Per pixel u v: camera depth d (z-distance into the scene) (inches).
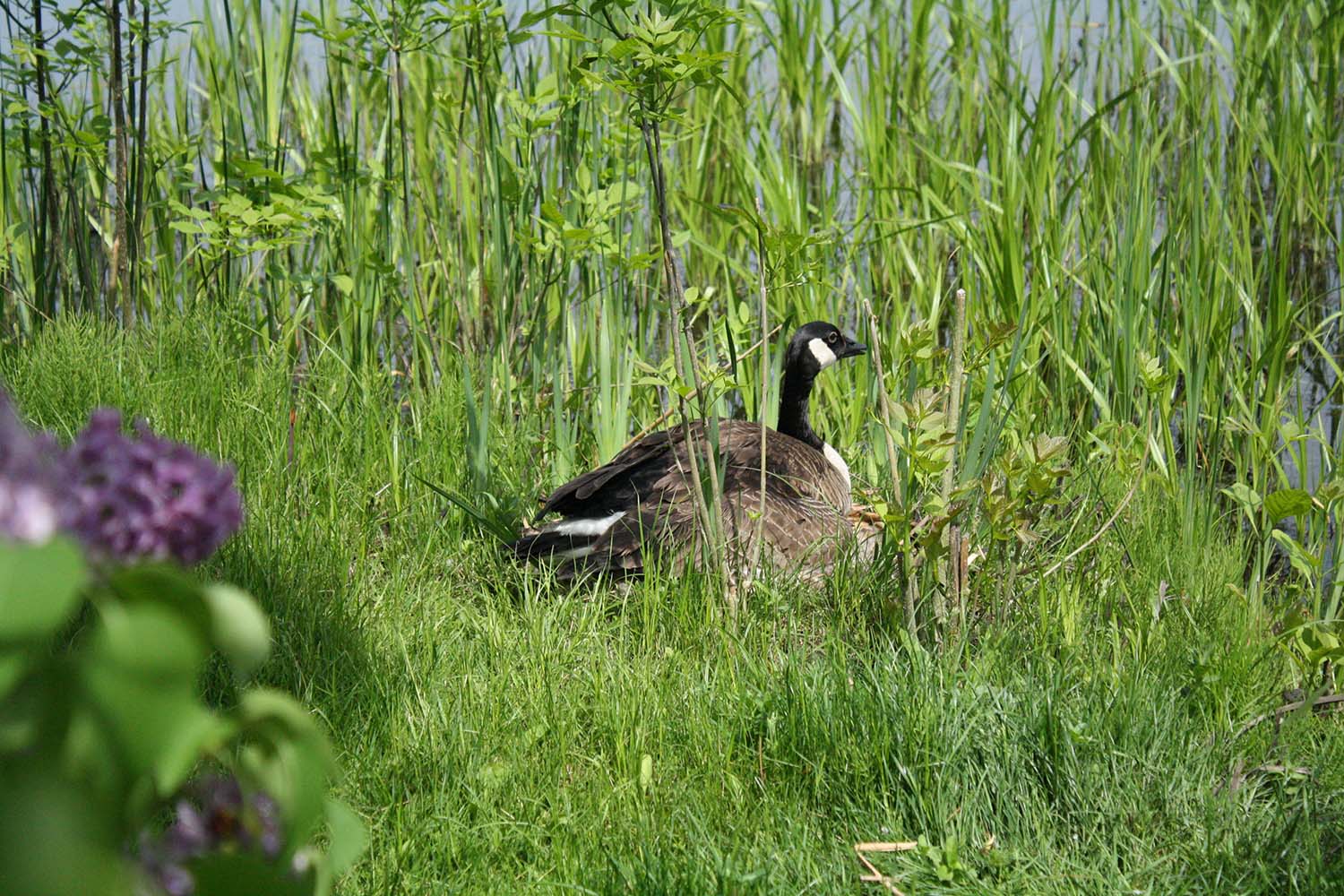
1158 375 368.8
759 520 378.0
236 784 104.1
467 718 286.4
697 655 332.8
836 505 442.3
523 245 491.2
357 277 516.4
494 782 266.2
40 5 494.3
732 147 664.4
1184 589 377.4
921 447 312.3
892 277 636.1
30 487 78.9
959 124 749.9
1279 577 436.5
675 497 392.5
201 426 420.8
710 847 240.4
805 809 266.8
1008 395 506.0
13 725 74.5
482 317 569.0
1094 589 374.3
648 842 245.4
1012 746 270.7
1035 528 391.5
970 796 262.7
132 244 512.4
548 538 381.1
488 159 527.8
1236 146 692.7
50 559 70.4
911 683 292.8
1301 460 436.8
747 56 788.6
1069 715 281.0
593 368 537.6
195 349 467.5
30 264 569.3
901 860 245.3
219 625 81.0
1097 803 262.2
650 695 297.4
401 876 232.7
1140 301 514.3
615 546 376.5
